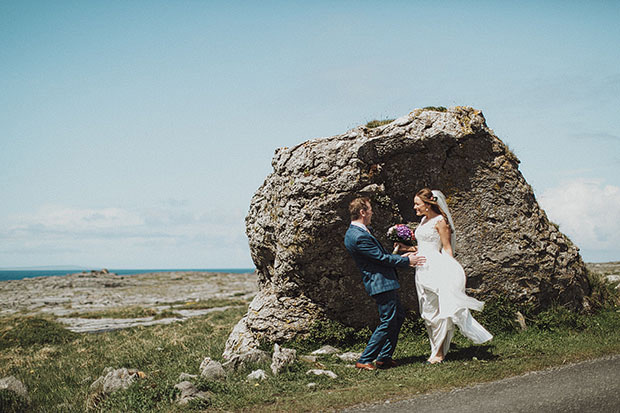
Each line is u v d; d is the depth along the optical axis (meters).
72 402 6.70
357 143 8.41
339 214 8.48
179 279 62.53
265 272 10.80
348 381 6.31
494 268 8.85
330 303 9.14
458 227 8.88
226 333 12.70
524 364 6.18
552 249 9.10
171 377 7.38
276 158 9.55
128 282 55.12
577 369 5.78
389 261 6.71
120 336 14.41
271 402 5.73
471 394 5.26
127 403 6.03
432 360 6.84
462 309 6.73
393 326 6.83
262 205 10.34
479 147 8.91
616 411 4.41
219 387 6.38
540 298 8.95
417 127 8.58
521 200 9.11
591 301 9.63
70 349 12.59
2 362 11.32
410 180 8.79
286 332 9.05
